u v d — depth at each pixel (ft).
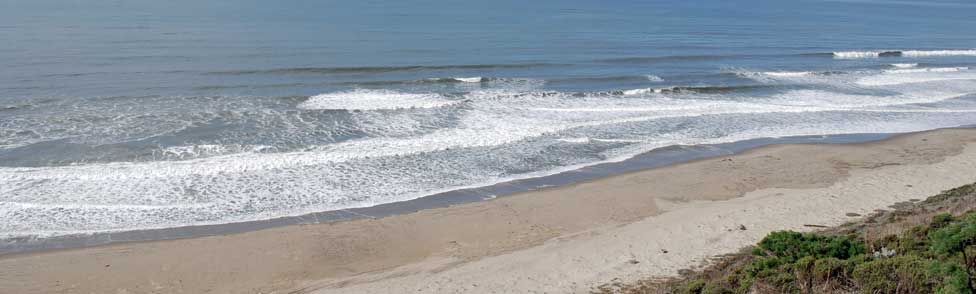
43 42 136.56
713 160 73.82
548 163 71.61
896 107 104.83
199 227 52.90
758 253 41.39
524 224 54.85
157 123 79.61
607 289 41.27
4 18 179.93
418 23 205.36
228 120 82.33
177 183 61.26
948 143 82.43
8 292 42.14
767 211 56.54
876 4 414.41
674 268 44.52
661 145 79.92
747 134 86.17
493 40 169.17
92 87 96.37
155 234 51.42
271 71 114.62
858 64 150.61
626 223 54.95
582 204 59.67
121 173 62.85
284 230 52.65
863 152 77.77
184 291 43.01
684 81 119.96
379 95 99.35
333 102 93.61
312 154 70.54
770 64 145.18
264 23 190.90
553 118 89.66
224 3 260.21
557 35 185.57
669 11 294.46
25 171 62.44
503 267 45.75
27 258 46.75
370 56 136.26
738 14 289.33
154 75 106.93
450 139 78.07
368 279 44.57
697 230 52.21
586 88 109.91
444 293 41.73
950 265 30.14
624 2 352.28
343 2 286.25
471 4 297.12
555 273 44.37
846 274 33.14
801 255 38.93
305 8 248.93
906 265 32.14
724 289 34.83
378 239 51.55
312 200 59.00
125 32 157.99
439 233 52.85
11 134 73.36
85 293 42.39
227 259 47.60
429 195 61.21
